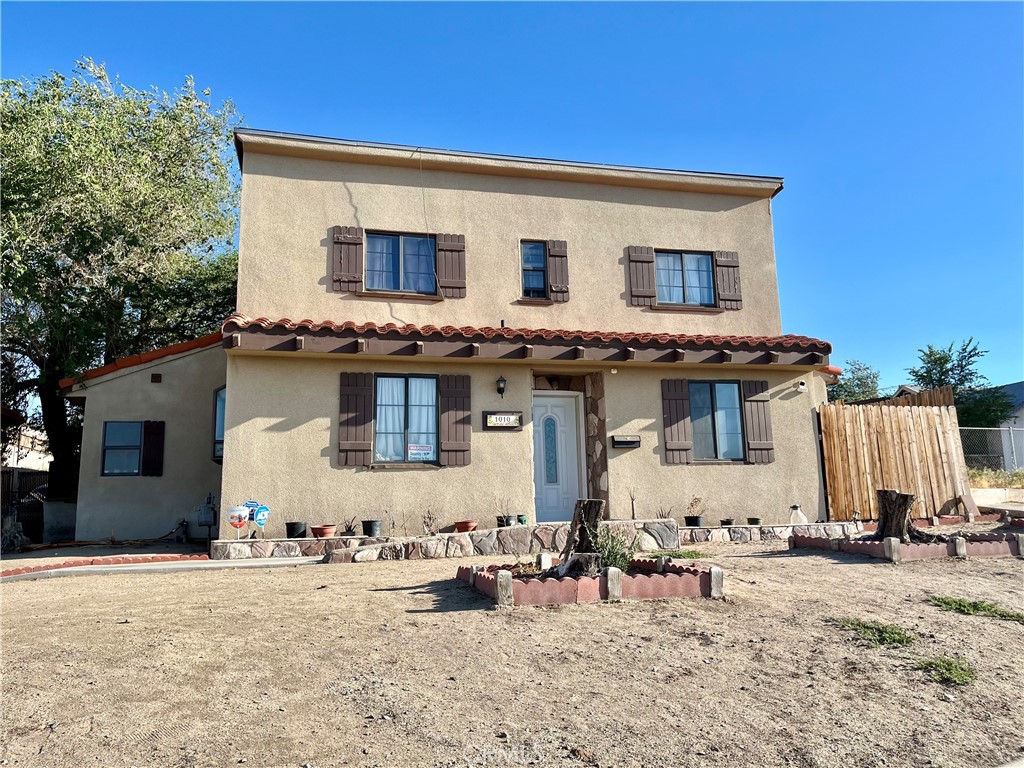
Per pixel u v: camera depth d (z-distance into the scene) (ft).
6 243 42.60
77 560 30.99
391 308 38.24
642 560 25.70
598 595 21.49
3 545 37.93
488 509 36.50
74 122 48.73
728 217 44.75
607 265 42.09
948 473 43.62
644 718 13.32
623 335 38.06
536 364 37.96
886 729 13.29
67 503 50.37
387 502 35.19
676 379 40.32
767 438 40.96
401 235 39.45
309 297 37.09
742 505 40.01
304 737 12.05
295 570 28.73
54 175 45.70
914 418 43.73
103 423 41.52
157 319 60.34
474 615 19.70
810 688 15.08
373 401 35.94
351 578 26.08
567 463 41.32
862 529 39.88
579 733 12.59
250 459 33.63
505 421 37.37
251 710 13.05
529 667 15.70
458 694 14.10
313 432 34.73
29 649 16.40
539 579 21.81
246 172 37.45
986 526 40.06
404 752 11.65
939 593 23.34
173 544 39.81
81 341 51.03
